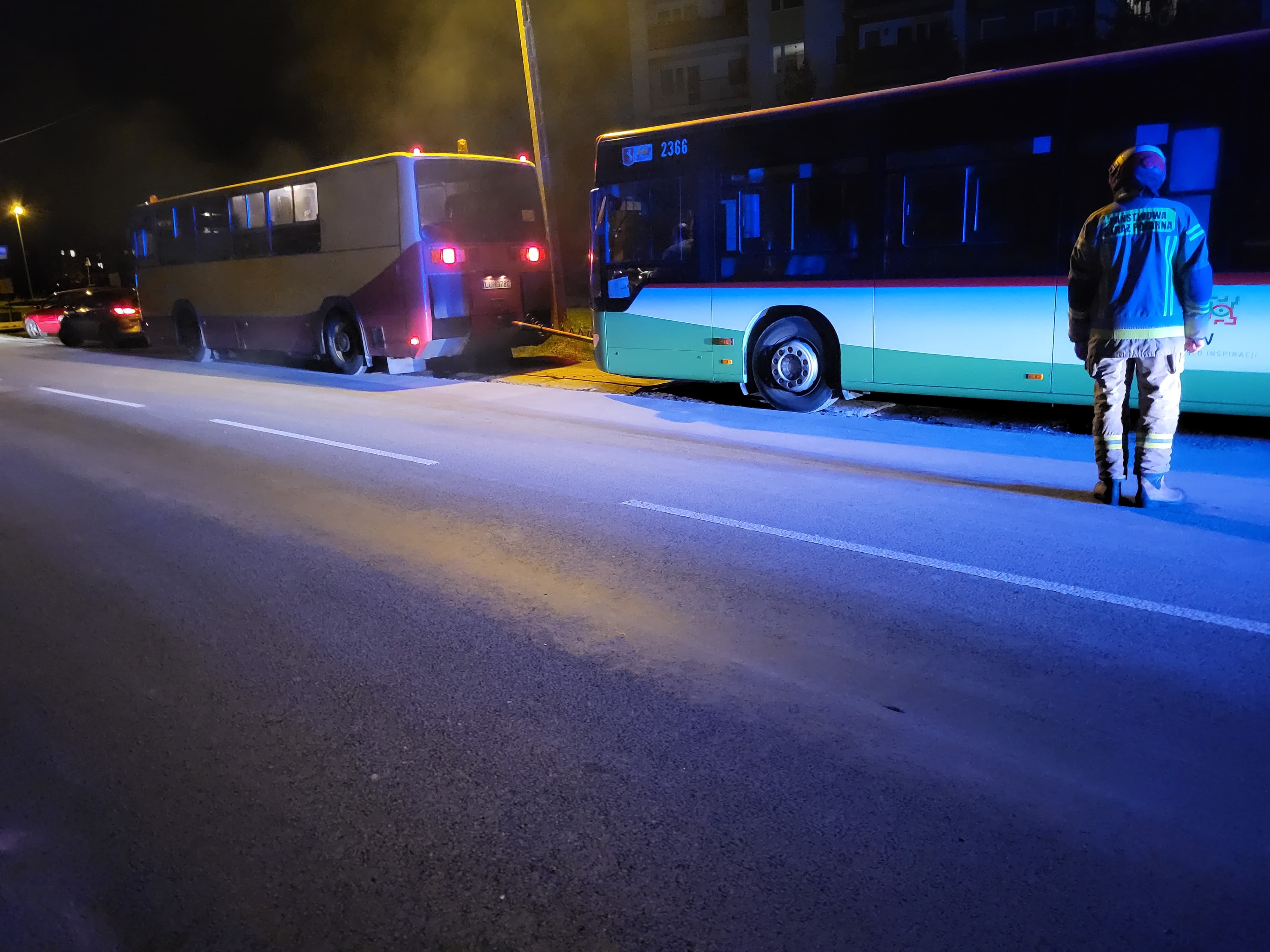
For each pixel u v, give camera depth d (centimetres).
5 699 392
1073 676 370
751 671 387
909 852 268
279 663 415
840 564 507
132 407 1209
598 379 1317
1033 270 806
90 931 252
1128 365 572
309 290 1476
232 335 1673
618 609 460
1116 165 561
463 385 1309
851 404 1020
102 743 352
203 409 1161
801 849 271
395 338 1348
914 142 855
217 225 1639
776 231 954
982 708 348
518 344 1448
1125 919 238
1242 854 262
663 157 1021
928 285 863
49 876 276
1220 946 228
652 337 1062
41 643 449
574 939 240
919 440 815
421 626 450
